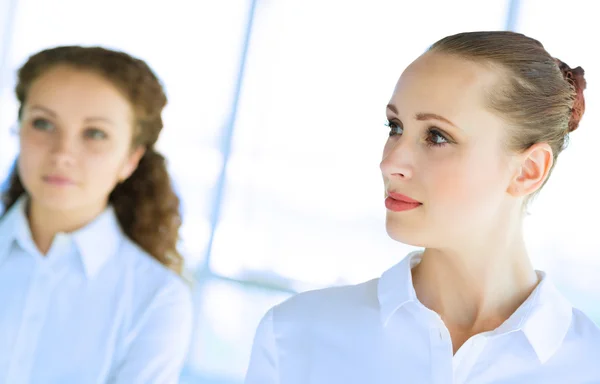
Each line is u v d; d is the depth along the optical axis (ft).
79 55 4.77
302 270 23.84
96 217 5.06
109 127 4.81
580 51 22.20
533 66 3.86
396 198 3.79
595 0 22.03
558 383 3.95
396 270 4.16
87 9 26.04
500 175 3.80
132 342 5.00
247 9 25.21
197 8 25.58
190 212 24.52
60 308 4.93
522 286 4.04
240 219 24.50
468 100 3.70
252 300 21.11
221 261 23.48
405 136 3.78
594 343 4.04
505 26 22.88
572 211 22.39
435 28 24.07
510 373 3.92
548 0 22.36
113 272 5.08
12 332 4.84
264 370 4.29
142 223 5.56
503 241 3.93
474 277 3.94
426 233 3.76
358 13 24.67
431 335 3.94
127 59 4.99
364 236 24.45
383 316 4.05
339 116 24.82
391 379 4.02
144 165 5.51
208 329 17.83
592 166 22.24
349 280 23.91
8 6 25.94
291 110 24.95
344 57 24.77
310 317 4.25
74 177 4.70
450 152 3.71
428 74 3.76
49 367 4.86
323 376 4.13
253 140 24.94
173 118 25.39
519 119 3.78
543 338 3.93
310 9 24.88
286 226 24.49
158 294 5.09
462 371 3.89
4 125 25.26
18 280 4.93
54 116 4.69
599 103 22.07
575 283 22.29
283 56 24.95
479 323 3.99
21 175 4.76
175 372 5.11
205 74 25.50
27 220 5.05
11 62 25.95
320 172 24.79
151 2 25.81
